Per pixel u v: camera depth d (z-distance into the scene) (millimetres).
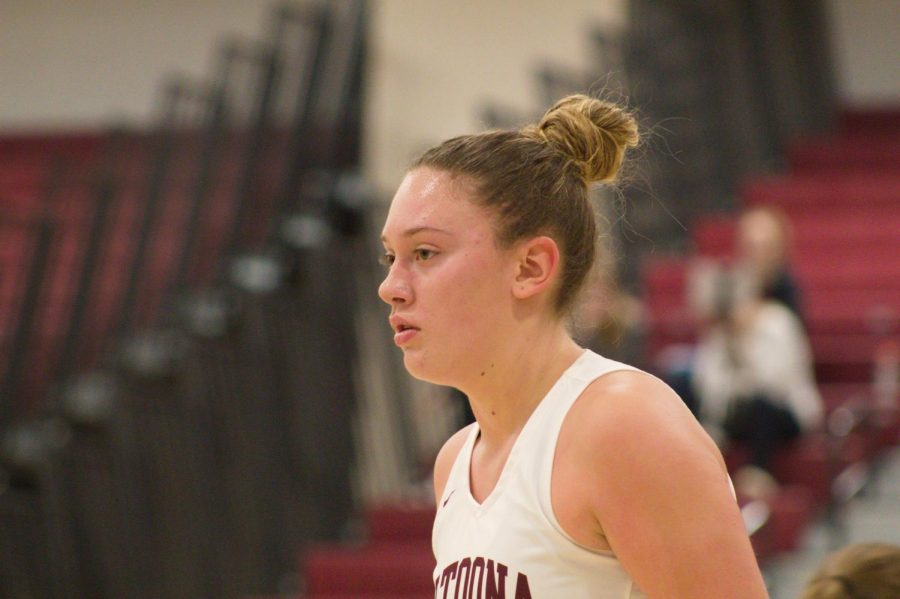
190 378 14461
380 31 16797
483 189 3887
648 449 3584
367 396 15688
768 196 20578
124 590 13922
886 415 15195
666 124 19016
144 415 14266
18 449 13641
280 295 15094
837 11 28078
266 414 14734
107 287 15953
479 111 16141
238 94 16688
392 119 16688
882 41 27797
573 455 3695
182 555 14180
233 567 14359
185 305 14719
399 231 3910
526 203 3910
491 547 3748
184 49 27219
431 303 3865
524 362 3959
